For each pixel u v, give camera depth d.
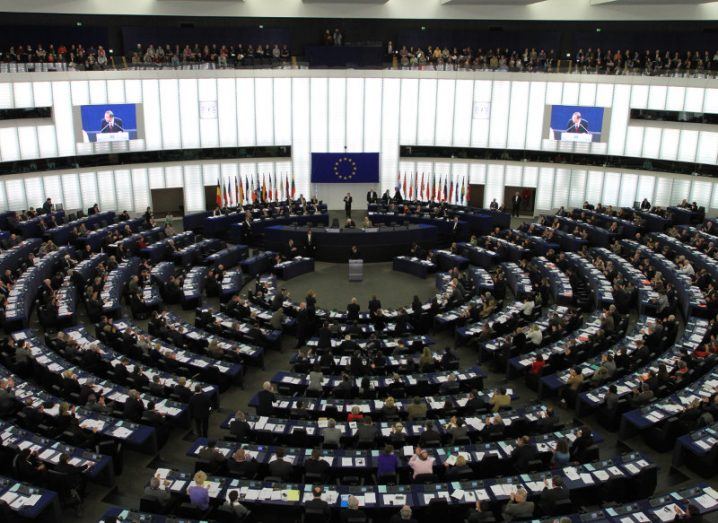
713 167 37.91
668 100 38.12
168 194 43.66
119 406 17.77
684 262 28.47
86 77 36.78
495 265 32.19
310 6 41.19
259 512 13.55
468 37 43.59
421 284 31.30
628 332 24.62
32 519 13.31
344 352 21.53
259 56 40.81
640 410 17.39
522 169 42.47
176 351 21.00
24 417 16.69
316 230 34.28
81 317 25.89
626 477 14.21
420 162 42.91
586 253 31.55
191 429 18.42
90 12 38.19
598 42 42.47
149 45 41.03
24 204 37.06
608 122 39.19
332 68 41.19
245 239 36.00
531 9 41.09
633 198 41.00
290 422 16.69
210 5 40.09
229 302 25.30
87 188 38.97
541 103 40.53
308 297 24.80
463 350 23.81
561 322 22.86
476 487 13.90
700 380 18.58
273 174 42.59
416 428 16.50
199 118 40.12
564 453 14.93
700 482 15.84
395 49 43.97
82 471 14.62
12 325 23.00
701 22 39.97
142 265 29.67
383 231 34.28
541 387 20.00
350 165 42.31
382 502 13.39
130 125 38.47
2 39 38.72
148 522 12.69
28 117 35.84
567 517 12.76
